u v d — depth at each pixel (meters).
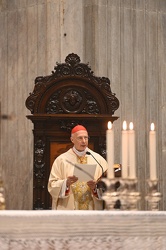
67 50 20.12
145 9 20.56
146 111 20.31
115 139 19.81
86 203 15.19
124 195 8.94
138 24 20.47
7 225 8.04
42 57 20.20
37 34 20.30
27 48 20.39
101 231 8.38
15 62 20.50
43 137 16.59
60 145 16.67
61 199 15.15
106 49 20.14
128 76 20.25
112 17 20.25
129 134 8.94
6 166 20.09
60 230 8.20
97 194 14.85
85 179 14.52
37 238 8.14
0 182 9.52
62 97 16.81
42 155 16.55
